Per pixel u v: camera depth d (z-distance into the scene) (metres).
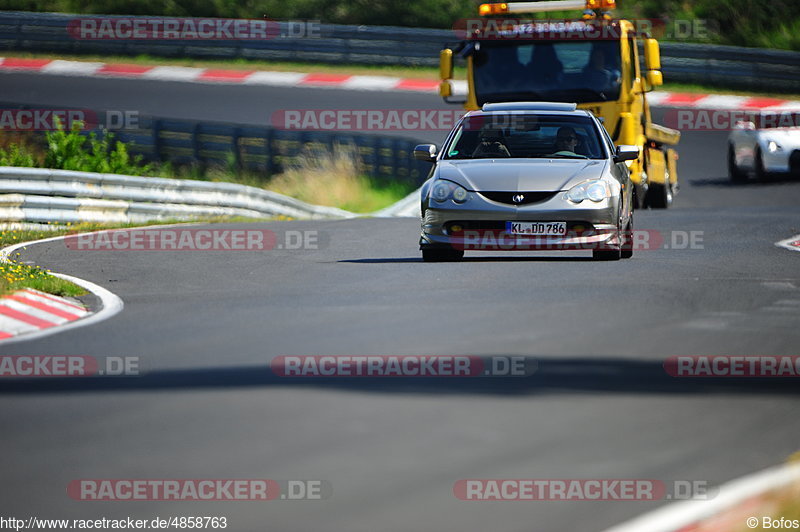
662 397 22.11
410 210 82.50
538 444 18.67
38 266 44.00
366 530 14.76
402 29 141.38
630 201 46.91
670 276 39.44
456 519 15.16
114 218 68.75
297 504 15.75
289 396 22.05
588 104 67.62
